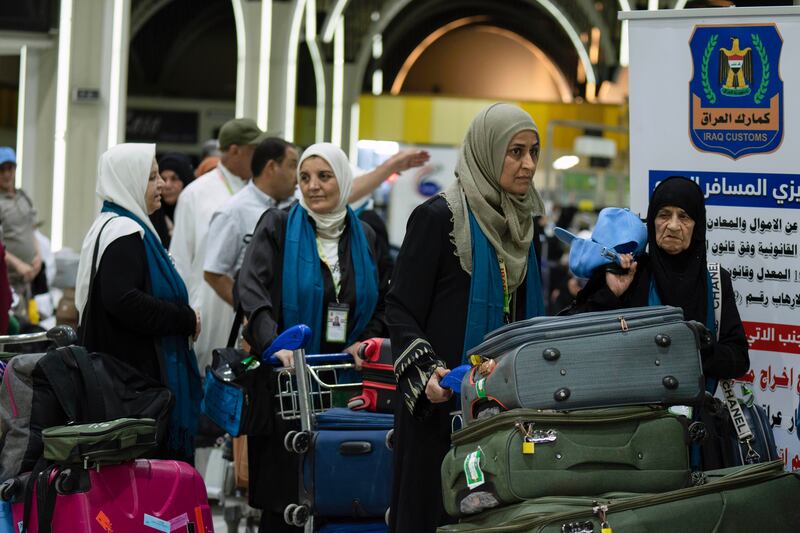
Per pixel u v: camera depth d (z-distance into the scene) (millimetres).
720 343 5414
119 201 6496
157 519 5492
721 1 31203
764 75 5973
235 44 42969
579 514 4141
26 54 18016
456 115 28953
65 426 5422
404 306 5074
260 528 6488
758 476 4469
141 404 5977
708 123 6086
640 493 4340
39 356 5746
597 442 4320
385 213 27375
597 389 4363
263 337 6293
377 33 34656
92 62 18000
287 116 23750
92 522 5266
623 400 4391
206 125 35344
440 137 28984
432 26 45406
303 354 5957
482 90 46438
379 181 8367
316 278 6672
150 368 6469
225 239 7824
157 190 6645
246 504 7402
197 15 42094
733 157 6047
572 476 4277
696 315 5309
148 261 6465
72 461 5242
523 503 4246
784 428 6008
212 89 43094
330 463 5832
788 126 5941
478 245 5098
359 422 5965
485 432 4371
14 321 9531
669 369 4438
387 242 9500
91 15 17953
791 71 5918
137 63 42406
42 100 18047
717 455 5316
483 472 4344
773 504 4441
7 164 11320
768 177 5992
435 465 5070
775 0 12969
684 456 4422
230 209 7875
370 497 5848
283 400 6254
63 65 17938
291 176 7980
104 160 6578
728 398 5406
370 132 28953
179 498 5594
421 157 8445
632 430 4383
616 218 5387
